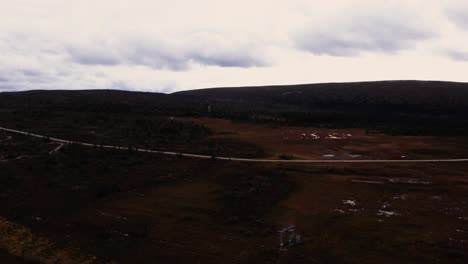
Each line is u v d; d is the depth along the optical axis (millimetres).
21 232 19844
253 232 21109
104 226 21734
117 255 17969
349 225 22359
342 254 18469
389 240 20203
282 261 17672
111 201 26328
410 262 17703
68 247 18469
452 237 20703
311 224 22469
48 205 25031
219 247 19188
